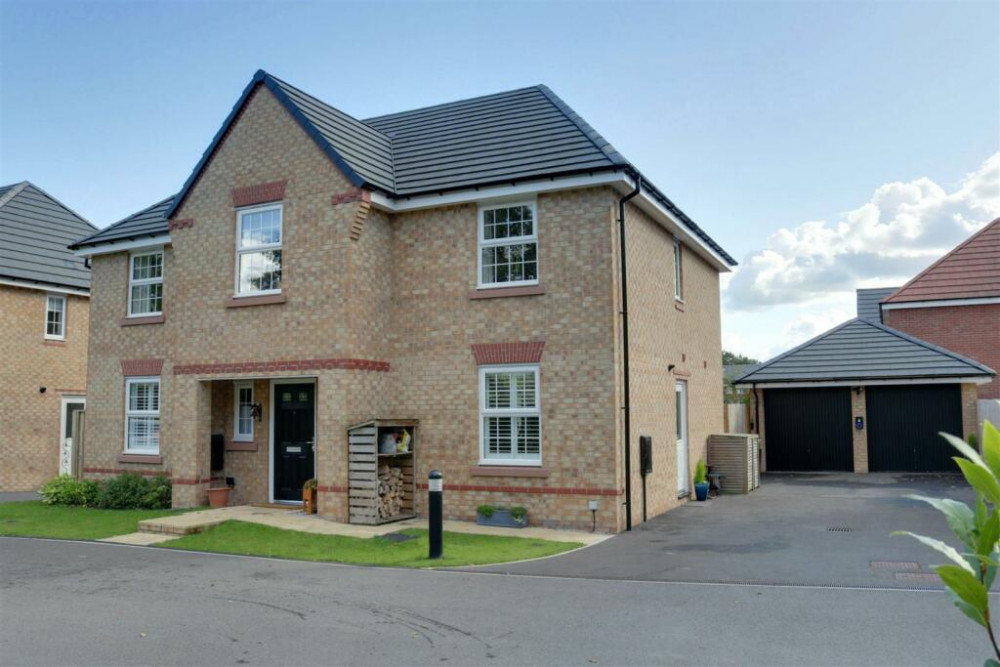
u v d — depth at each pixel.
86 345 24.91
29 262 23.58
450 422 14.52
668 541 12.24
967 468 2.54
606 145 13.90
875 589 8.91
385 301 15.05
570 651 6.82
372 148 16.06
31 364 23.20
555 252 13.93
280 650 6.93
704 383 20.05
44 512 16.34
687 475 17.73
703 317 20.34
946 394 22.72
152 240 17.88
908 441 22.89
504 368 14.21
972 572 2.61
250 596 8.96
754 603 8.37
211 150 15.77
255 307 15.07
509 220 14.50
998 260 26.41
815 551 11.20
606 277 13.51
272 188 15.04
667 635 7.25
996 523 2.66
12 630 7.59
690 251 19.19
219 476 16.56
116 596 9.01
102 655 6.82
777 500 17.20
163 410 17.73
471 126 16.58
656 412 15.66
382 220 15.09
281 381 16.09
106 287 18.98
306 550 11.82
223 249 15.56
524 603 8.49
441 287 14.80
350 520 13.84
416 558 11.16
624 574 9.94
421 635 7.35
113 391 18.61
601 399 13.37
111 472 18.42
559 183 13.61
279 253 15.11
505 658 6.65
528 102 16.75
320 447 14.16
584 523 13.31
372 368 14.59
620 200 13.98
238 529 13.35
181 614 8.17
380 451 14.07
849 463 23.34
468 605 8.44
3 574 10.31
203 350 15.63
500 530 13.29
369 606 8.45
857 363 22.86
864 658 6.54
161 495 16.38
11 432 22.55
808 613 7.93
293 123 14.95
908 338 23.08
